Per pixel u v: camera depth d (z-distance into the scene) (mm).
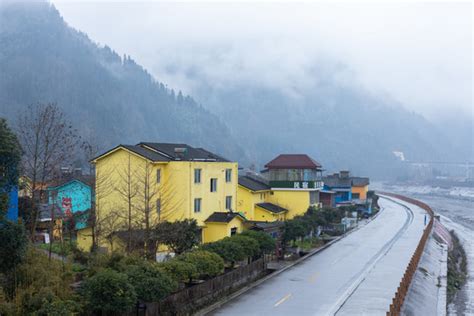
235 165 55062
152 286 25016
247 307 30859
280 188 68625
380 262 48531
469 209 163500
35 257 25109
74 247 35094
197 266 30984
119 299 22500
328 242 62375
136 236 37250
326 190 83812
